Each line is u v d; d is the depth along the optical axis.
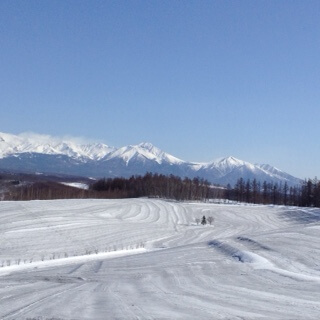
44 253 44.59
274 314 13.04
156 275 23.53
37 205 76.38
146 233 63.84
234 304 14.77
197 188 145.62
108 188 155.88
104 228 63.03
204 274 23.48
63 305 14.46
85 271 26.66
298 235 43.31
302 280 21.14
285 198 153.00
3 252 43.91
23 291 18.06
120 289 18.58
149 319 12.07
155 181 143.62
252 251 33.97
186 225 79.88
